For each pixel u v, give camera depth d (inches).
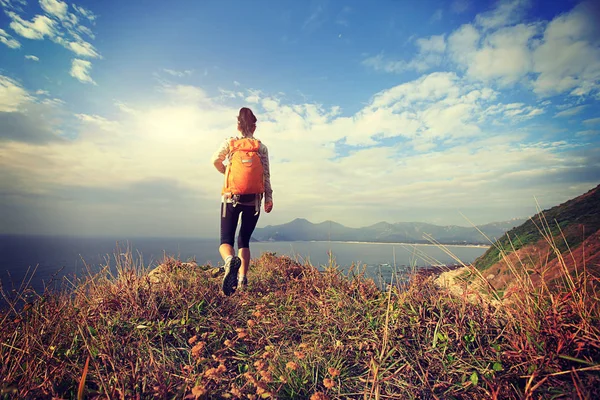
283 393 75.9
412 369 83.7
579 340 77.0
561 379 70.7
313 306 133.6
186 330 105.7
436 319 103.6
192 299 130.1
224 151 146.6
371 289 135.3
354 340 101.1
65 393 71.3
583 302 81.5
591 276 84.9
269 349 96.4
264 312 124.4
